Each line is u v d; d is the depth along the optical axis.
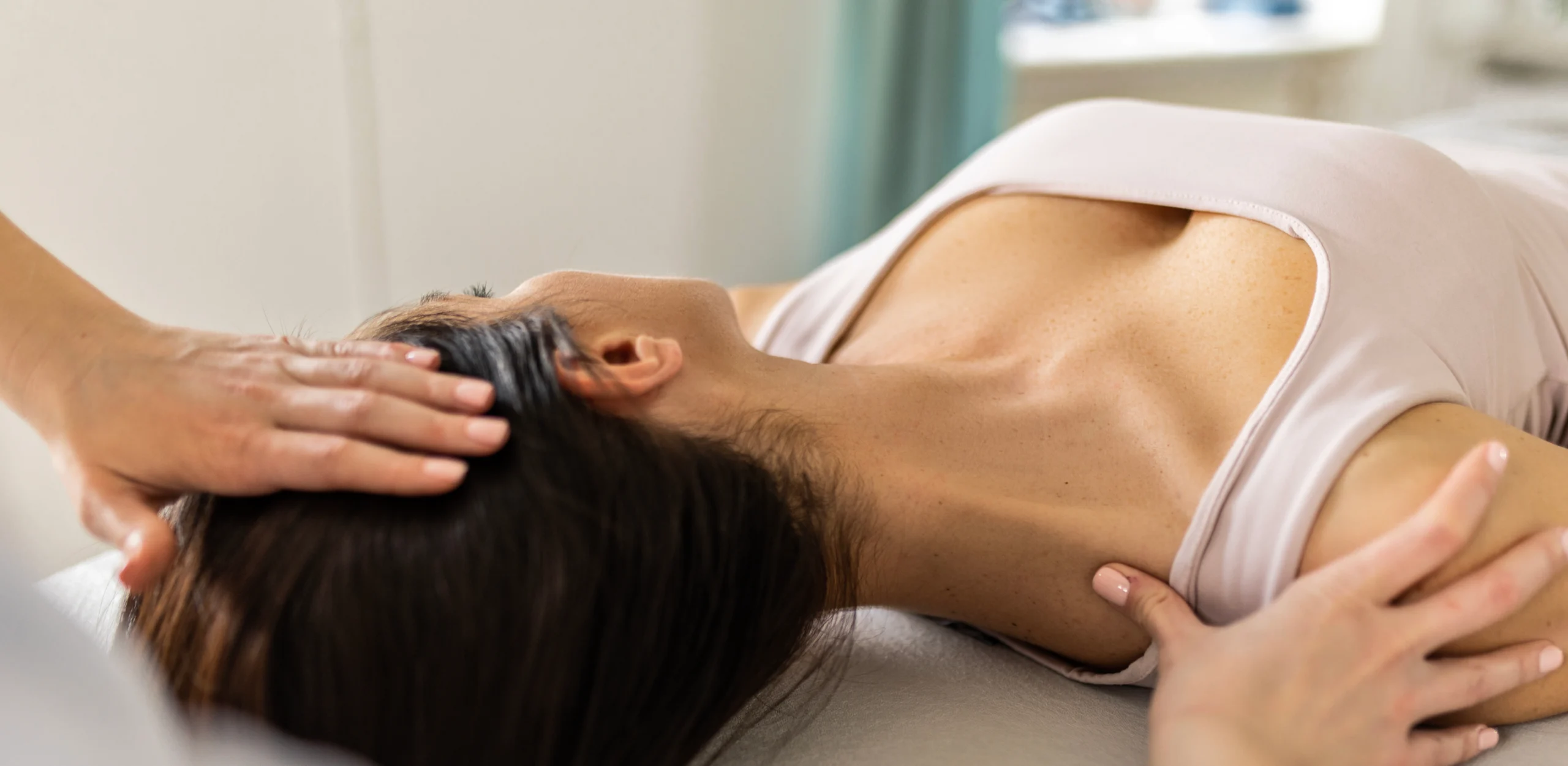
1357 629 0.64
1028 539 0.76
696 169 2.13
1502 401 0.87
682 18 2.02
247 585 0.58
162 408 0.65
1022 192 0.98
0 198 1.38
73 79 1.40
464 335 0.70
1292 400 0.73
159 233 1.52
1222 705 0.62
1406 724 0.64
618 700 0.59
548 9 1.84
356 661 0.55
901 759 0.72
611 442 0.63
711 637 0.63
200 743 0.54
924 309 0.94
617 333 0.73
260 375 0.66
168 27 1.46
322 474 0.59
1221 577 0.73
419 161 1.76
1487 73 2.87
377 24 1.66
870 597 0.79
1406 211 0.84
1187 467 0.75
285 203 1.63
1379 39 2.90
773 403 0.74
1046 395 0.81
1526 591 0.66
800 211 2.33
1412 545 0.65
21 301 0.73
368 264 1.73
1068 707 0.78
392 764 0.56
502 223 1.89
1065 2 2.79
